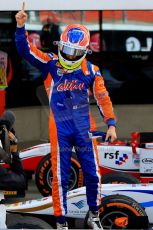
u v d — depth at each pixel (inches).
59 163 407.5
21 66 755.4
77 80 407.8
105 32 780.6
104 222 442.3
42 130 571.2
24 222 410.9
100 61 784.9
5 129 372.2
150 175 529.7
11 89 732.0
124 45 784.9
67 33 399.5
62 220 407.5
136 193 466.9
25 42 403.2
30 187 607.2
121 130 597.9
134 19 780.0
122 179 529.0
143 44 784.3
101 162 565.9
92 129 414.0
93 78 410.0
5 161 365.1
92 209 417.1
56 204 408.2
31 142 585.3
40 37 759.1
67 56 399.9
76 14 767.1
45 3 437.7
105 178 530.9
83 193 465.7
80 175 553.6
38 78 756.0
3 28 753.6
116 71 782.5
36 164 589.9
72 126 408.2
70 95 407.8
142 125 597.6
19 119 572.1
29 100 735.7
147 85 776.3
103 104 409.1
